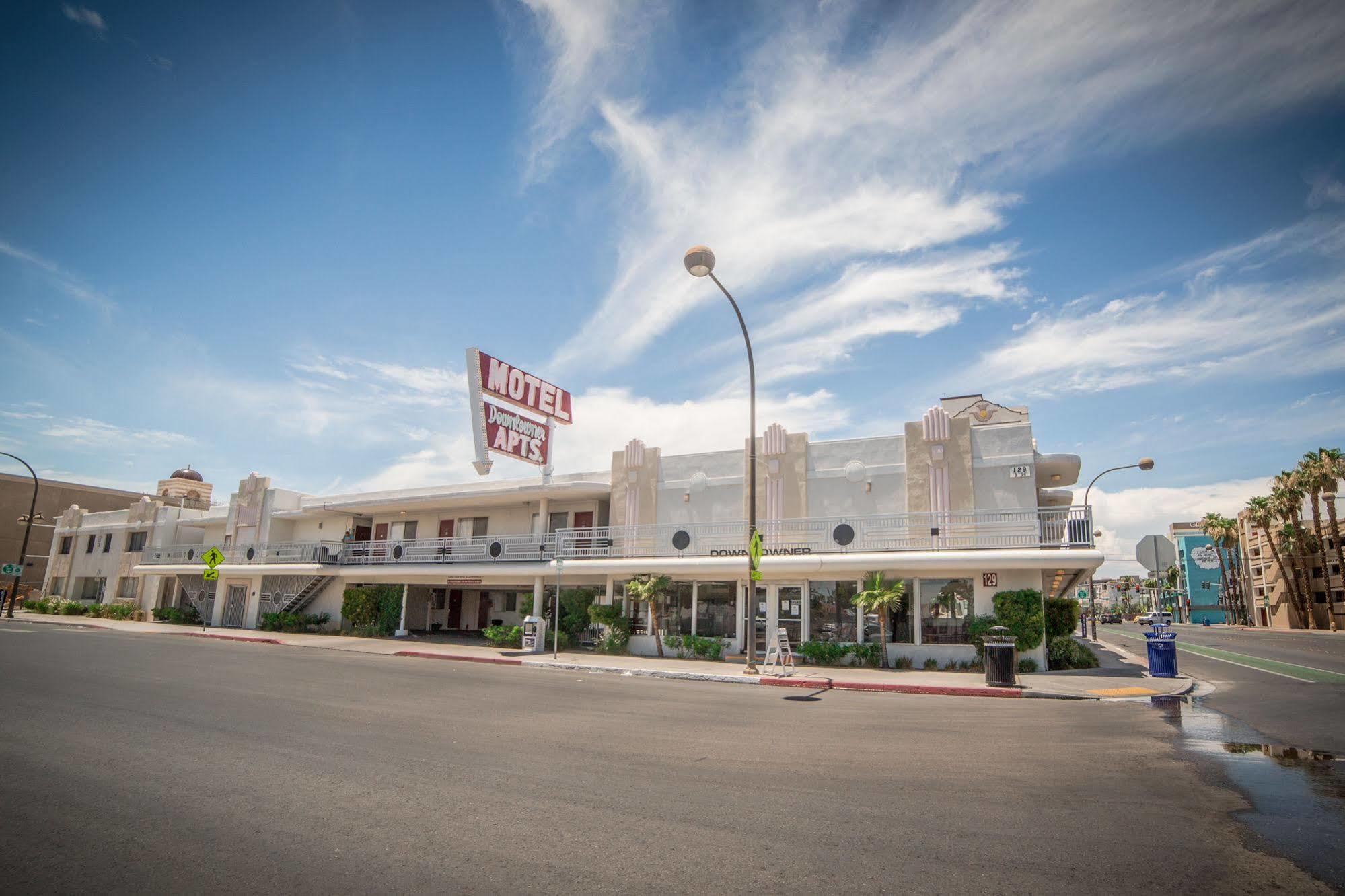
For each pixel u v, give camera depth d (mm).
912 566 19484
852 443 22703
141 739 8078
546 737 8688
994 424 21062
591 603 25141
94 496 66062
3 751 7410
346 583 33312
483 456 27469
